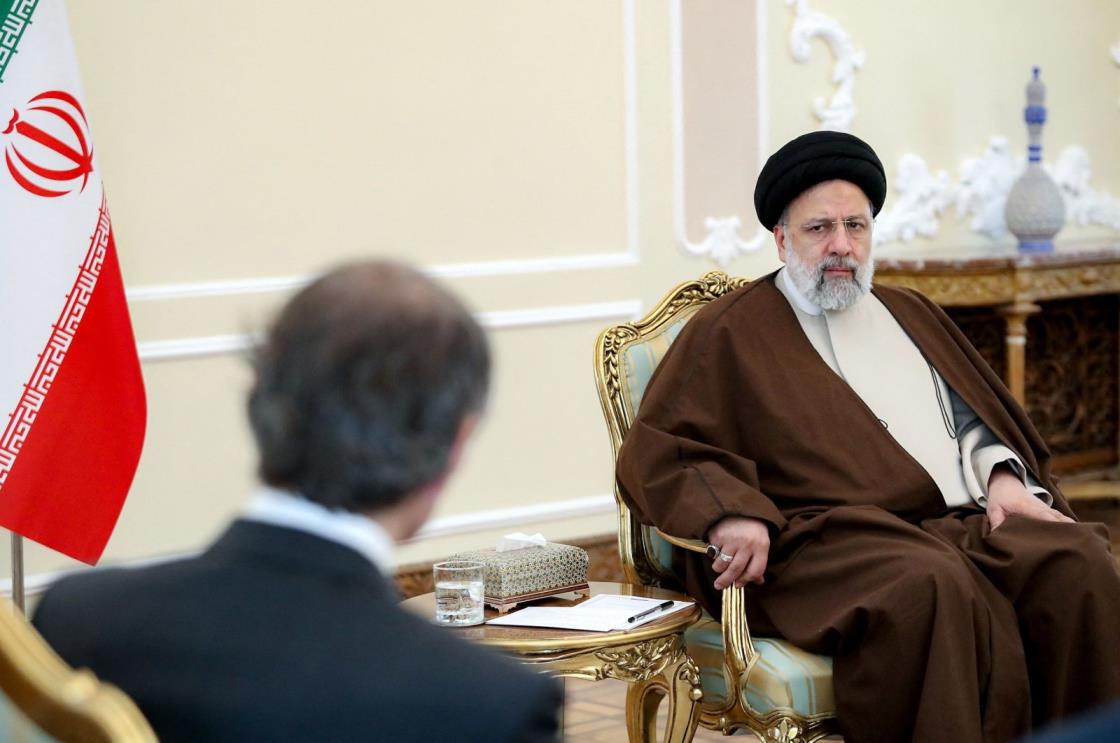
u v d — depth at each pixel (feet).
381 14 14.38
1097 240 20.12
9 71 9.63
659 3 16.15
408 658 3.28
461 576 7.86
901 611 7.81
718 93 16.71
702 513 8.42
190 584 3.44
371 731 3.17
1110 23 20.65
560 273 15.62
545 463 15.67
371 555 3.51
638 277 16.21
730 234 16.88
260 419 3.51
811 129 17.71
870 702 7.85
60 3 9.81
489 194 15.17
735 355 9.38
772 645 8.29
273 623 3.33
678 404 9.23
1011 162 19.56
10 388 9.66
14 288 9.66
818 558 8.47
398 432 3.44
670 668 8.20
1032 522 8.59
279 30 13.84
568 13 15.53
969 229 19.26
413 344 3.47
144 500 13.29
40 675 3.26
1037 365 19.63
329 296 3.54
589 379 15.92
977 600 7.98
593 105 15.79
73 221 9.83
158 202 13.33
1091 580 8.13
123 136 13.14
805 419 9.19
